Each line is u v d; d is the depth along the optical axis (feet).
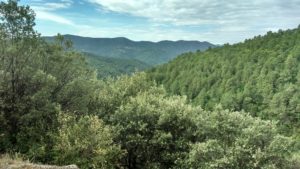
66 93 68.18
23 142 57.62
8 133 58.23
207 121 70.59
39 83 61.93
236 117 70.79
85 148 54.60
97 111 77.36
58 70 68.23
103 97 79.82
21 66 60.54
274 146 60.64
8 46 59.11
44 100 60.64
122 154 63.21
